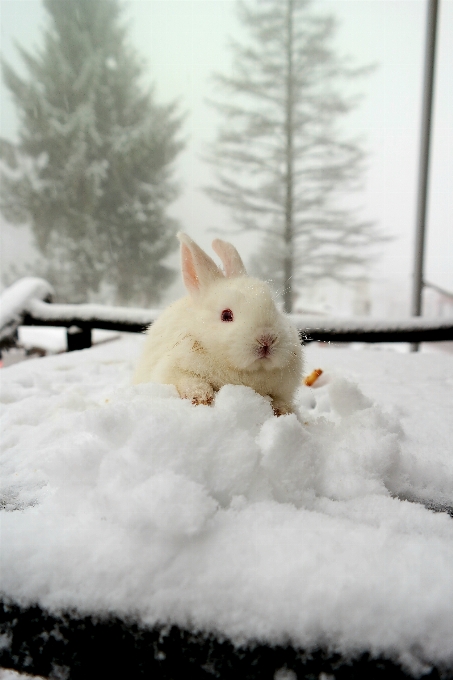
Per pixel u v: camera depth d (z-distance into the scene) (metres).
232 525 0.28
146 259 4.71
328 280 4.60
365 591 0.24
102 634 0.26
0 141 4.53
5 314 1.12
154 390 0.38
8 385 0.64
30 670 0.27
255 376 0.39
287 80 4.26
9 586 0.27
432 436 0.48
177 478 0.29
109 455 0.31
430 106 1.69
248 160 4.40
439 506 0.35
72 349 1.17
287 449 0.33
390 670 0.23
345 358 0.97
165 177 4.71
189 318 0.42
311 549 0.27
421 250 1.76
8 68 4.42
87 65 4.38
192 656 0.25
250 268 4.50
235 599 0.25
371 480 0.34
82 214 4.57
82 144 4.41
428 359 0.96
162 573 0.26
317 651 0.24
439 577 0.25
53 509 0.31
